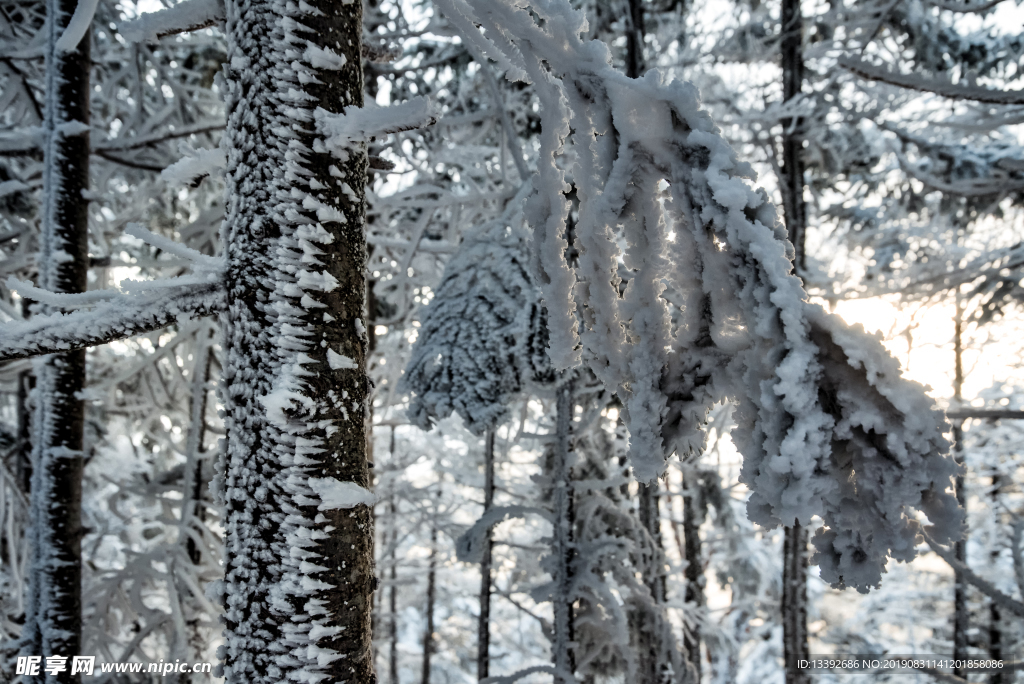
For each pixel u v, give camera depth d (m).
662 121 1.25
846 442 1.00
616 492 6.63
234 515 1.53
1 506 3.15
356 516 1.59
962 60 6.73
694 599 8.73
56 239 3.39
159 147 5.16
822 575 1.01
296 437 1.49
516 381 3.25
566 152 4.72
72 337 1.48
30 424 5.84
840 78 7.02
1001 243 7.77
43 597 3.34
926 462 0.93
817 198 8.90
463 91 6.02
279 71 1.54
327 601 1.49
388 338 7.66
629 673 3.93
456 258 3.65
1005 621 10.66
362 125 1.55
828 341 1.03
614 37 6.85
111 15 4.94
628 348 1.35
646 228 1.29
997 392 6.86
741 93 7.79
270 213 1.52
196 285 1.55
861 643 12.87
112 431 8.04
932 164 7.45
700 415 1.30
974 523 11.15
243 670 1.46
